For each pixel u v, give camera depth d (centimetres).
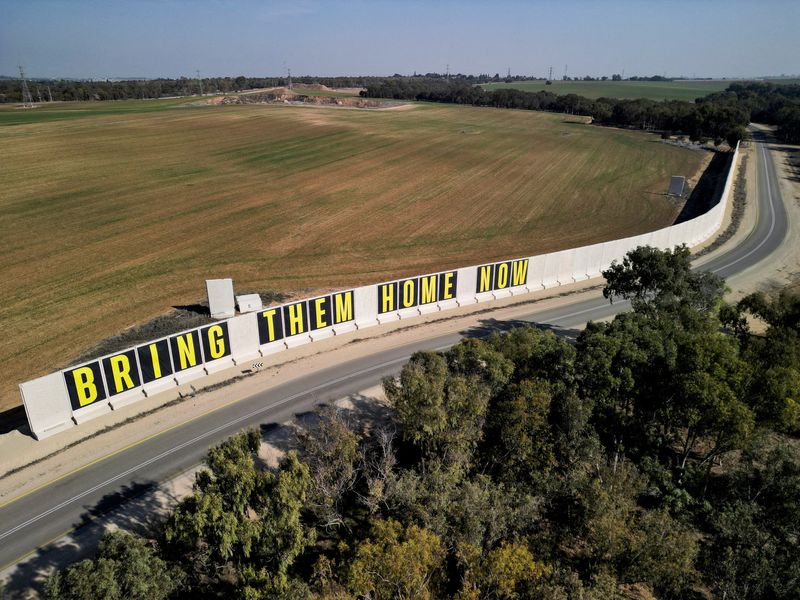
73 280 5209
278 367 3878
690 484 2941
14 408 3341
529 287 5384
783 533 2533
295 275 5494
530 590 2027
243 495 2188
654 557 2300
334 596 1919
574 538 2559
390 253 6178
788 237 7169
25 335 4178
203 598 2177
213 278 5350
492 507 2411
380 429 3092
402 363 3938
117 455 2939
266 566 2170
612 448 3134
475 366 3119
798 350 3341
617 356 3077
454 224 7306
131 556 1850
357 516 2612
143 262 5694
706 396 2744
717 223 7581
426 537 2122
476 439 2838
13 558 2305
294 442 3028
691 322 3525
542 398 2856
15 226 6662
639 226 7388
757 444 2994
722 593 2289
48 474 2792
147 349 3431
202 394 3519
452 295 4950
